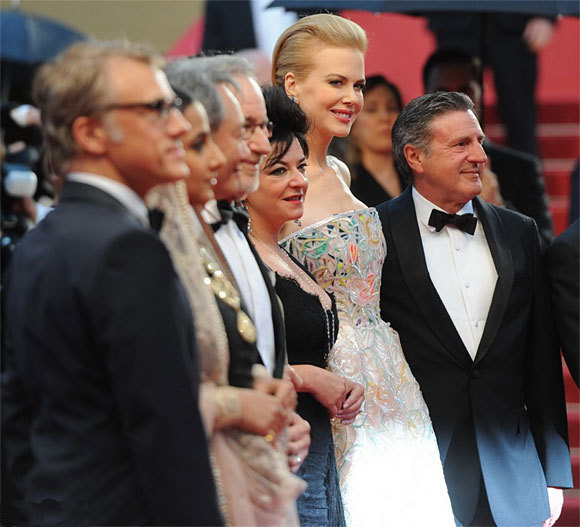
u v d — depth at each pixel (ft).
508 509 46.19
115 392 26.20
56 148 28.12
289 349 39.81
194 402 26.61
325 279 44.65
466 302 47.70
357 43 47.26
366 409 43.93
